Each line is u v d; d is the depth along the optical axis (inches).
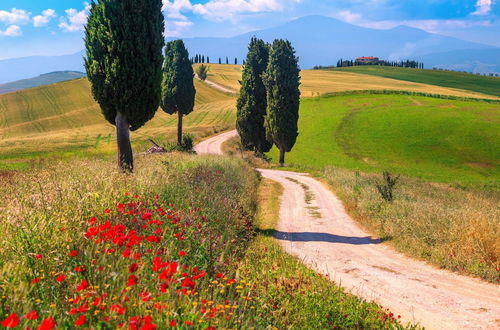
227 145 2496.3
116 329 126.0
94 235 195.9
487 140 2384.4
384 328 227.6
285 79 1780.3
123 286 149.7
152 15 624.1
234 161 1186.6
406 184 1304.1
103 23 607.8
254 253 370.3
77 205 263.9
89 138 2556.6
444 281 334.0
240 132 2006.6
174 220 291.4
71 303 145.9
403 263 404.5
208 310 147.5
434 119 2795.3
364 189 874.1
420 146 2384.4
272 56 1782.7
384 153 2331.4
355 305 253.4
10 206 270.7
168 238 253.3
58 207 259.9
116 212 272.2
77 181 343.3
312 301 244.8
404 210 592.1
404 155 2277.3
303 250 463.8
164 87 2135.8
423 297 292.4
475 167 2047.2
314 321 221.6
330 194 977.5
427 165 2102.6
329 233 578.2
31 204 267.4
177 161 804.0
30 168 699.4
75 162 668.1
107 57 606.2
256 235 517.0
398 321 241.8
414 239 464.1
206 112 3981.3
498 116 2775.6
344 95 3718.0
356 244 505.0
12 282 153.1
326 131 2802.7
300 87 5177.2
